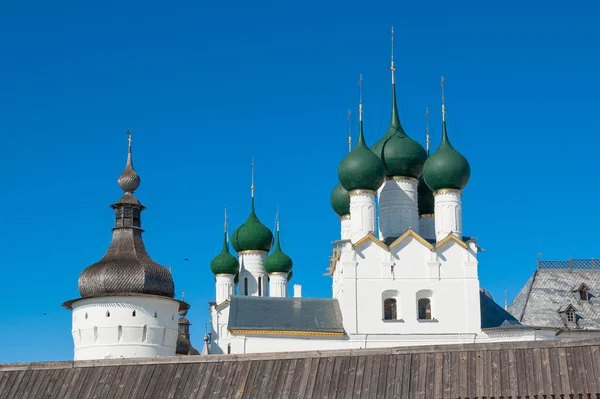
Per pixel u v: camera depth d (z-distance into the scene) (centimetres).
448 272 8656
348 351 5284
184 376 5347
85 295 8844
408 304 8581
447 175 8856
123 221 9256
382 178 8950
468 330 8525
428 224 9588
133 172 9469
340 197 10144
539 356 4981
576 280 9962
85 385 5412
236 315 8575
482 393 4853
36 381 5506
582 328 9381
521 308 9831
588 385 4762
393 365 5134
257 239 12088
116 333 8669
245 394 5144
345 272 8625
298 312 8700
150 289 8844
